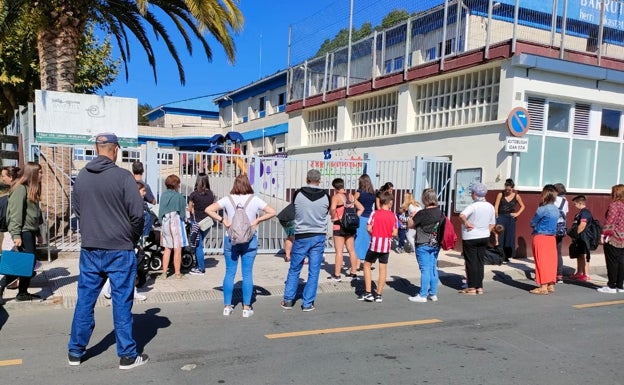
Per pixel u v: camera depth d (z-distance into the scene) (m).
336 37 16.53
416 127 13.51
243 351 4.89
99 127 10.56
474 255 7.92
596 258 12.03
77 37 10.52
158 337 5.27
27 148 11.23
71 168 10.21
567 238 12.29
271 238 10.95
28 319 5.78
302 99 18.41
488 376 4.39
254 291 7.52
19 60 15.45
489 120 11.33
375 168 11.68
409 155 13.35
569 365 4.71
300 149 18.66
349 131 16.16
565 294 8.10
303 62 18.53
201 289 7.28
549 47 11.00
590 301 7.56
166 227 7.79
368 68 15.09
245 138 28.38
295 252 6.55
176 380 4.13
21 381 4.04
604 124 12.29
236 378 4.21
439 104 12.83
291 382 4.15
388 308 6.85
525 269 9.95
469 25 11.90
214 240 10.72
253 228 6.01
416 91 13.54
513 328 5.93
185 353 4.79
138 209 4.30
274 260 9.95
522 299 7.64
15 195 6.06
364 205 9.26
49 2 9.95
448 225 7.29
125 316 4.32
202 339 5.24
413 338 5.46
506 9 11.89
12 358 4.55
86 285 4.31
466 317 6.43
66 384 4.00
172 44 12.69
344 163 11.59
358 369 4.49
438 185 11.98
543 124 11.29
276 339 5.30
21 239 6.13
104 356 4.64
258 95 28.36
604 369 4.62
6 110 19.78
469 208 7.89
